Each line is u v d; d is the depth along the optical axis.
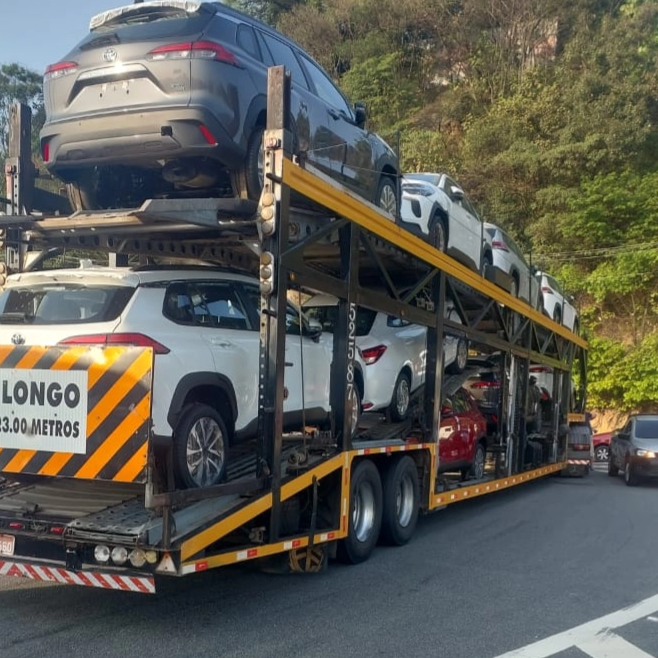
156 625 5.54
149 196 7.62
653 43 39.75
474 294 11.23
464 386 13.10
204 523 5.40
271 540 6.14
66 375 5.21
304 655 5.00
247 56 6.85
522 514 11.50
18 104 7.34
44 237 6.78
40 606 5.93
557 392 16.95
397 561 7.93
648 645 5.39
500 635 5.52
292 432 7.48
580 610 6.25
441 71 45.31
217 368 6.13
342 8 46.12
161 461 5.66
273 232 5.98
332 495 7.18
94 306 5.75
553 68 40.06
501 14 43.78
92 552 5.21
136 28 6.68
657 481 17.17
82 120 6.60
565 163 35.28
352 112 8.80
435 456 9.49
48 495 6.07
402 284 9.80
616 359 31.25
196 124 6.33
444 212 10.78
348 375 7.32
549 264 34.72
